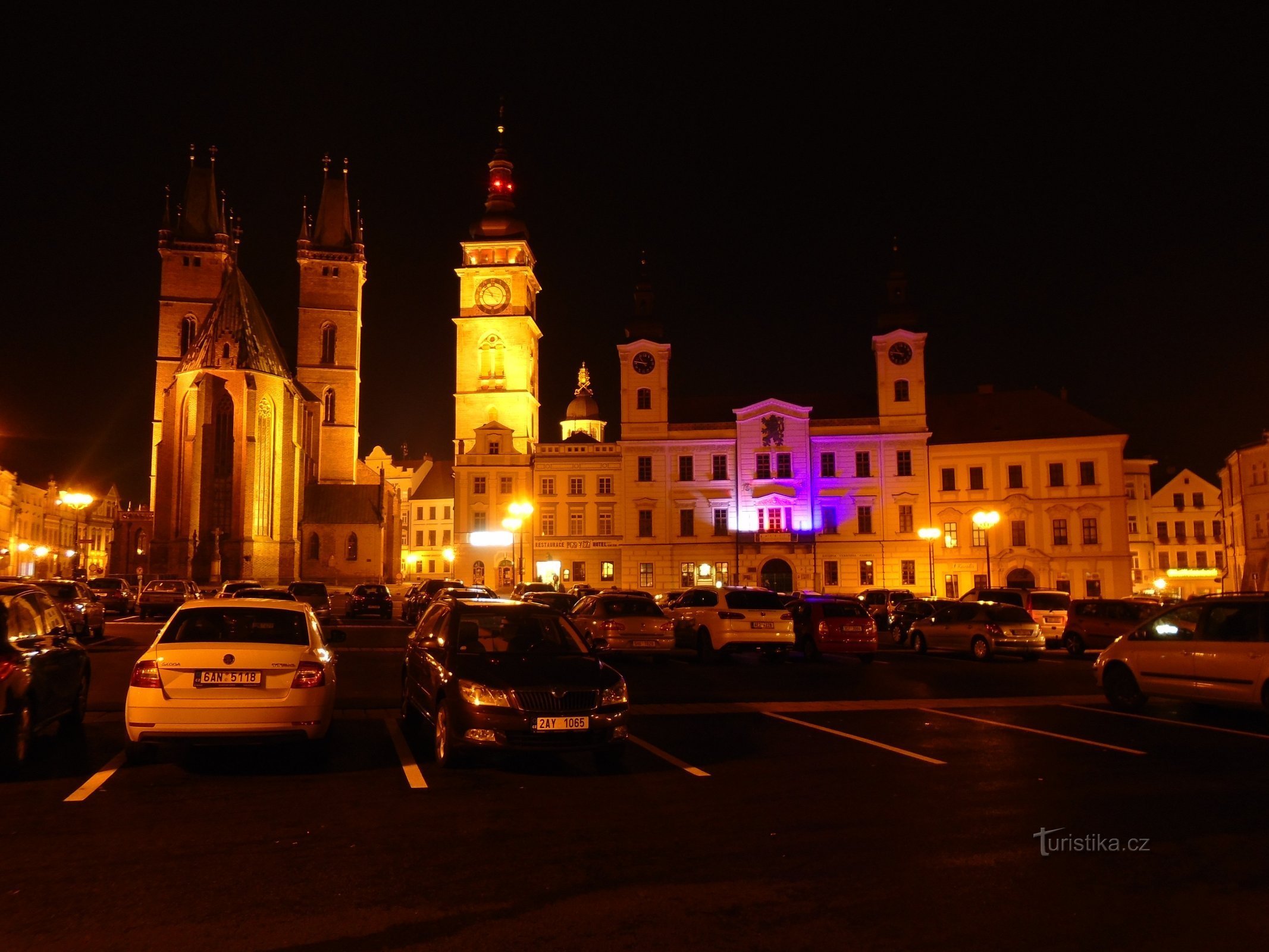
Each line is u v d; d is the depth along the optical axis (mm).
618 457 73625
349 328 110188
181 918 6586
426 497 129000
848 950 6109
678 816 9500
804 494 70312
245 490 85312
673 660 29078
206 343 89000
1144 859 8055
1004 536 68312
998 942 6246
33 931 6332
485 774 11570
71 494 61469
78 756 12406
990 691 21016
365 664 26250
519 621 13789
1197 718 16609
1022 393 72688
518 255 96375
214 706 11234
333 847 8336
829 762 12344
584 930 6414
